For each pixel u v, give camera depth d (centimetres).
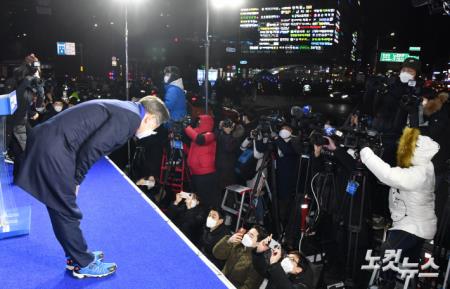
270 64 11550
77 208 232
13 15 4106
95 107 226
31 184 221
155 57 6731
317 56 11181
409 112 374
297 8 11162
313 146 417
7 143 456
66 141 220
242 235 355
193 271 264
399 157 306
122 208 372
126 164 709
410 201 300
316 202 408
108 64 4444
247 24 11619
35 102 500
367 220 375
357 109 537
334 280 372
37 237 306
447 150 387
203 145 474
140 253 286
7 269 258
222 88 1647
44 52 4444
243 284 336
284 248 396
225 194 475
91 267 249
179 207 469
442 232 329
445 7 499
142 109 243
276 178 464
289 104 2836
